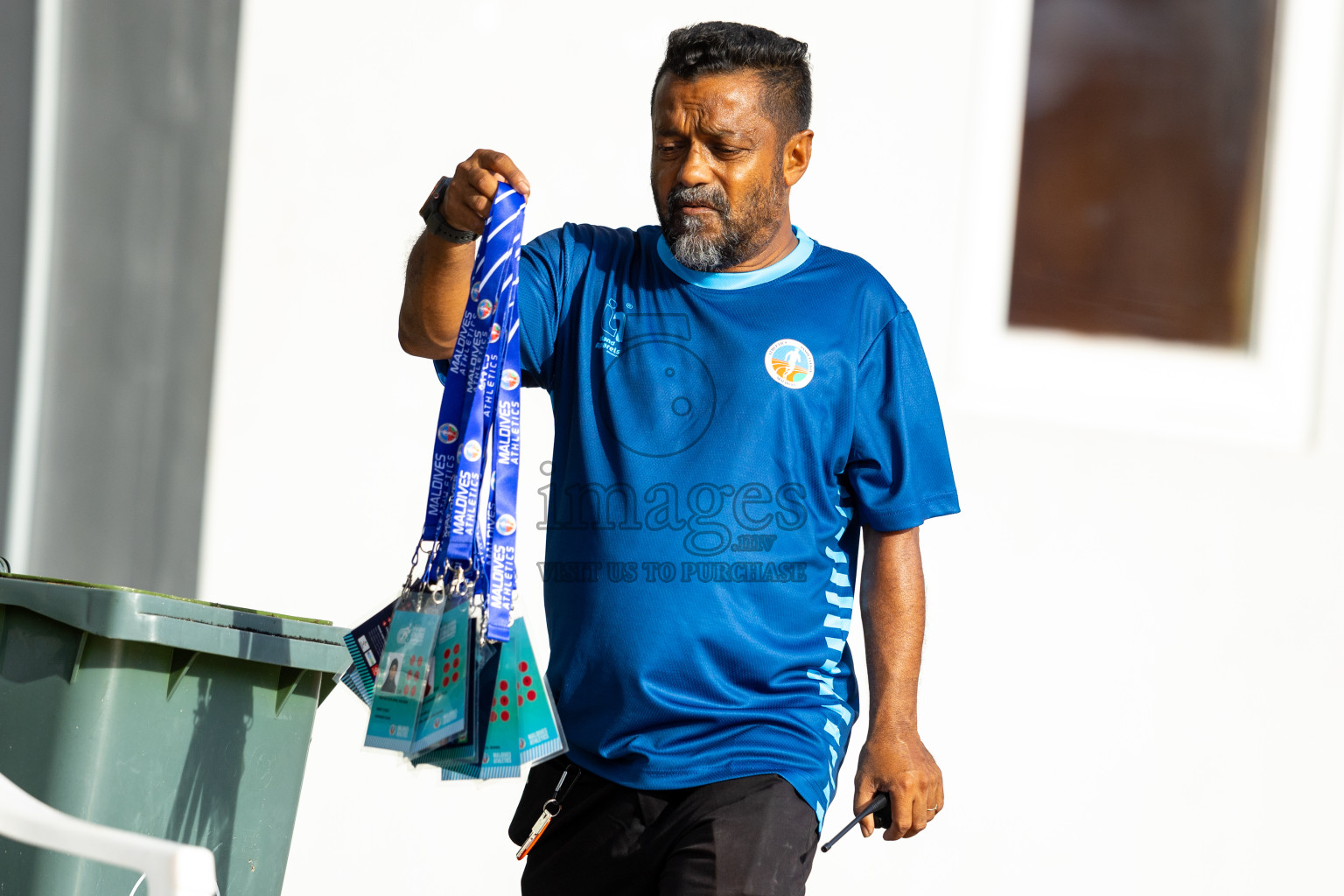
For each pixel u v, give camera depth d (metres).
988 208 16.31
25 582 9.05
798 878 8.80
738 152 9.30
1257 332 17.05
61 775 9.01
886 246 15.91
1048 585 15.93
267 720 10.12
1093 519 16.11
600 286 9.77
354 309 14.38
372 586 14.30
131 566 14.81
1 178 16.89
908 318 9.96
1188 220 17.06
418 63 14.61
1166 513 16.33
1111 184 16.88
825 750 9.30
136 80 15.71
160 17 15.34
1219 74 17.20
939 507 9.80
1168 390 16.67
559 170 15.02
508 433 8.73
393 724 8.53
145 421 14.98
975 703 15.64
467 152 14.75
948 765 15.53
